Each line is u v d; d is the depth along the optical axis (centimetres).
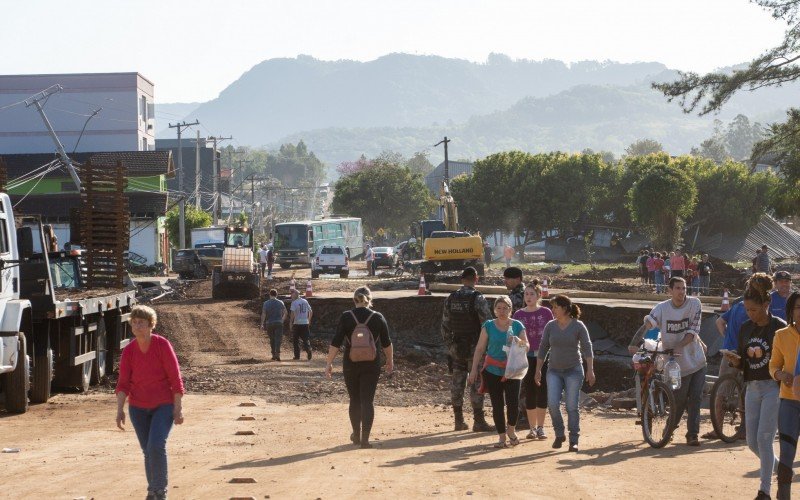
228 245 5991
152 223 7400
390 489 879
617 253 9169
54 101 8994
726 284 4744
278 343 2652
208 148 14575
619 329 3244
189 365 2528
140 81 9138
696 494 848
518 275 1371
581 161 9481
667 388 1170
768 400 859
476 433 1368
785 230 9112
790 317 789
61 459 1089
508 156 9762
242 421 1523
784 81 3603
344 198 12581
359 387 1226
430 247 5034
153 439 789
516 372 1187
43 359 1705
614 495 842
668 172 7269
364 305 1219
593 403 1861
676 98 3719
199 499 831
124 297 2175
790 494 803
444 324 1391
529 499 823
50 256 2198
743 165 8900
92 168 2308
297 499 826
